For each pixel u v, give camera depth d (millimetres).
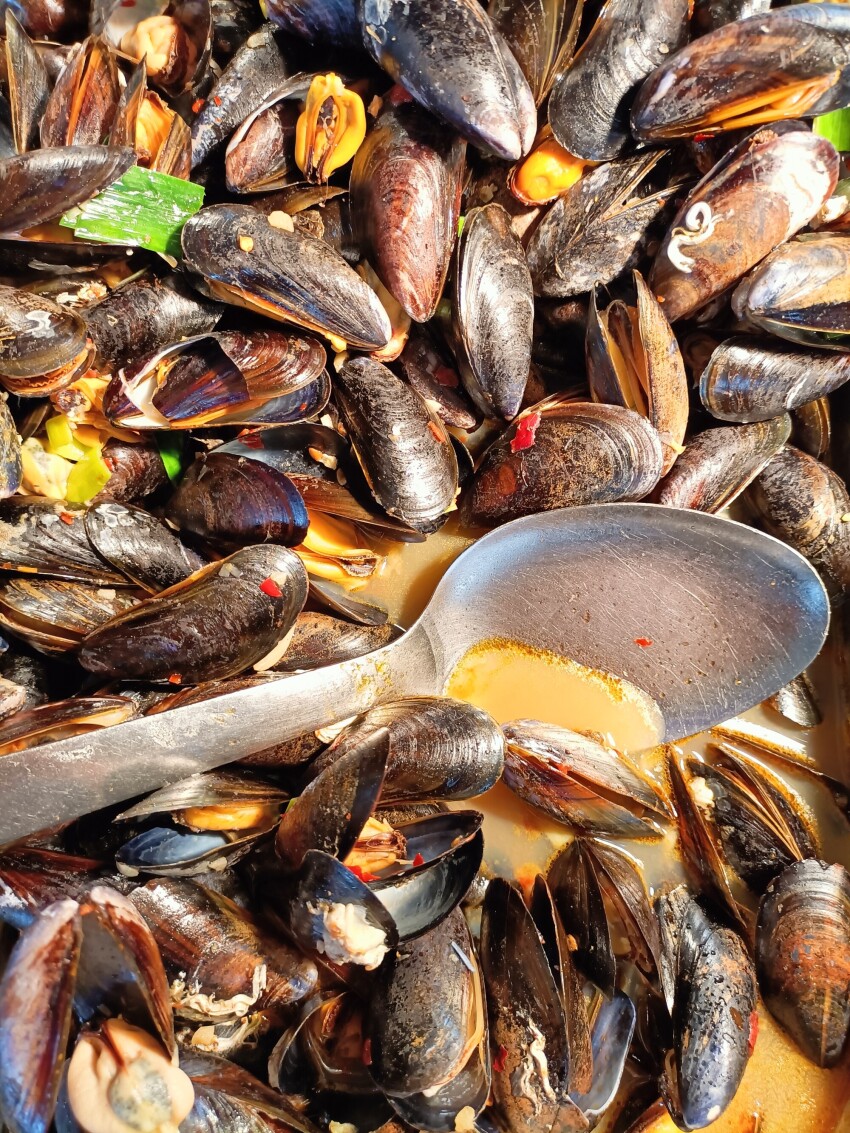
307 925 204
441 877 223
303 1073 225
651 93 231
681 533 226
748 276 240
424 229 231
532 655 251
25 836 193
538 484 240
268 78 239
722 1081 224
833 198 245
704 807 252
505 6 235
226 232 220
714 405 247
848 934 237
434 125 233
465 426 254
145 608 220
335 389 244
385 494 235
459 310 237
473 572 238
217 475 231
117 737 197
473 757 226
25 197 202
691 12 244
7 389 218
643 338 236
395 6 219
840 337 242
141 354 229
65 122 217
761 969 241
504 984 227
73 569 226
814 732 262
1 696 208
